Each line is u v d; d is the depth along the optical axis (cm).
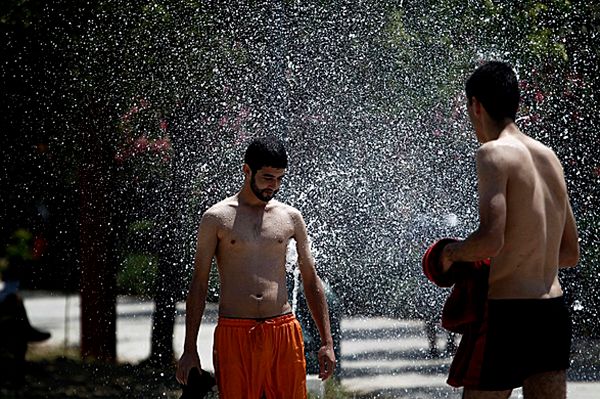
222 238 1192
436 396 2025
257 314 1174
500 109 1030
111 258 2638
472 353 995
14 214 2802
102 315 2638
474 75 1047
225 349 1170
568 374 2342
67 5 2436
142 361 2555
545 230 1001
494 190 971
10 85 2516
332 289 2417
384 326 3134
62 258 2903
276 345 1173
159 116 2511
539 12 2530
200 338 3014
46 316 3769
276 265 1198
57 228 2856
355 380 2242
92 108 2533
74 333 3244
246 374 1164
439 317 2619
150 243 2639
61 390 2188
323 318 1227
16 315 2245
